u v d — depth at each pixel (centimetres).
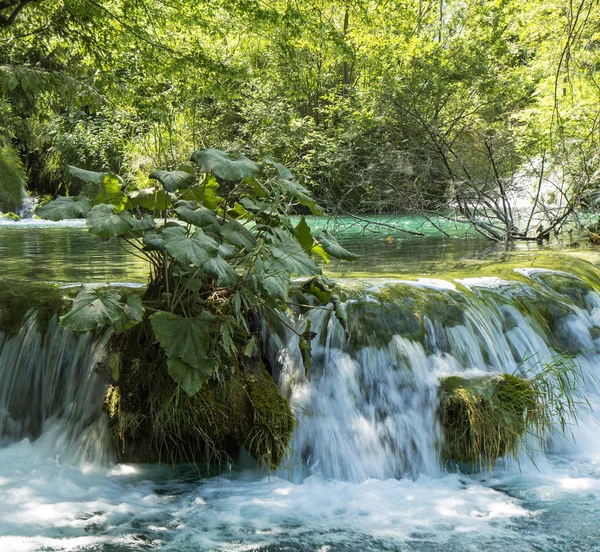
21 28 1052
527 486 380
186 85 1219
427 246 851
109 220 360
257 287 387
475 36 1884
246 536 319
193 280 372
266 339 429
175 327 359
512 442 396
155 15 1138
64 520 331
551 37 1355
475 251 773
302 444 394
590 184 1023
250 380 396
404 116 1569
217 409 378
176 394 370
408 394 418
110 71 1114
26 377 430
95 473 387
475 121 1684
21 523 326
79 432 407
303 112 2041
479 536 321
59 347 427
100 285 477
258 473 389
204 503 354
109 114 1909
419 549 308
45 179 2438
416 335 439
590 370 490
